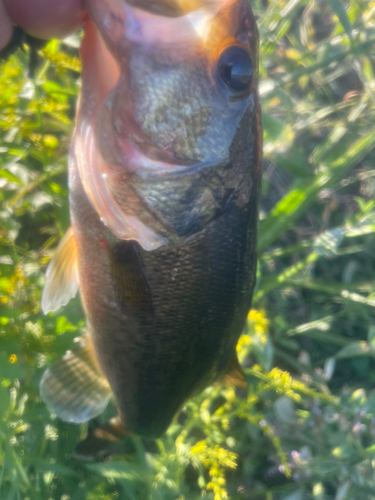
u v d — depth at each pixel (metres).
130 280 0.18
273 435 0.28
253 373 0.27
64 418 0.24
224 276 0.18
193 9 0.15
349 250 0.39
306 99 0.40
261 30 0.31
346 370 0.40
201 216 0.17
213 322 0.19
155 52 0.15
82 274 0.20
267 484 0.33
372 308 0.40
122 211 0.16
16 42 0.19
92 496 0.26
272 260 0.40
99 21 0.14
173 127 0.15
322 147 0.36
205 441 0.26
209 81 0.15
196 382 0.22
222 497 0.25
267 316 0.38
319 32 0.44
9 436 0.21
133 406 0.23
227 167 0.16
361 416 0.29
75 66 0.22
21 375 0.20
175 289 0.18
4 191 0.28
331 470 0.27
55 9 0.17
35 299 0.24
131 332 0.20
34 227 0.31
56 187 0.25
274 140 0.27
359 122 0.38
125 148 0.16
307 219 0.43
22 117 0.24
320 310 0.40
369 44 0.30
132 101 0.15
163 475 0.25
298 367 0.35
